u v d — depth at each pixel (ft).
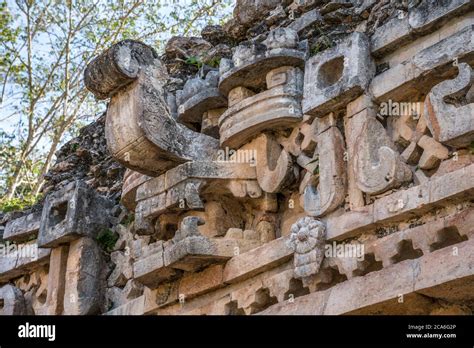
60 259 27.02
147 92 22.36
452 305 19.01
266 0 27.37
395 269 18.76
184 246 21.98
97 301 26.30
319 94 21.20
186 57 28.71
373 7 23.27
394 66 20.57
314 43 23.72
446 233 18.42
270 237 22.49
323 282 20.26
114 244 26.99
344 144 20.97
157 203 23.22
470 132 18.17
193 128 25.50
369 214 19.61
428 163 19.22
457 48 18.94
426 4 20.15
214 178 22.70
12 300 28.30
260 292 21.53
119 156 22.71
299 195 22.31
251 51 22.66
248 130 22.59
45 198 29.45
